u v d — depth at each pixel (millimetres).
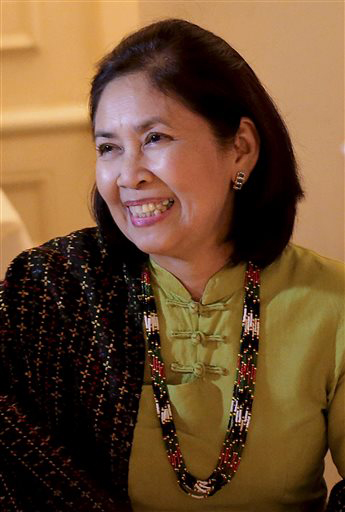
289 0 3254
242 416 1488
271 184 1479
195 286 1516
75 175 3545
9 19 3316
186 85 1333
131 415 1494
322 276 1547
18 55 3365
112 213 1458
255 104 1411
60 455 1489
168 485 1520
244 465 1507
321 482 1642
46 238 3607
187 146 1354
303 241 3680
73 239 1598
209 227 1432
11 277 1550
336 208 3641
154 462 1504
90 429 1528
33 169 3488
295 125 3465
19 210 3549
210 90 1351
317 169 3559
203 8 3201
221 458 1493
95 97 1404
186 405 1492
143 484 1521
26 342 1528
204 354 1504
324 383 1529
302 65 3373
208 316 1508
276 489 1528
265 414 1503
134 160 1364
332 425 1556
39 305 1535
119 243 1538
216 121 1375
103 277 1544
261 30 3275
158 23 1397
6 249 2389
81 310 1532
